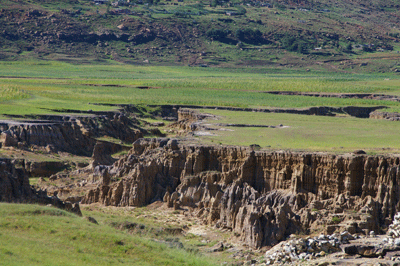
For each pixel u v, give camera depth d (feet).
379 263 314.14
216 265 334.65
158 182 542.98
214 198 485.15
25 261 263.08
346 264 317.63
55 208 356.18
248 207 426.92
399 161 449.89
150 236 397.80
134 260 300.40
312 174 476.13
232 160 529.86
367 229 397.80
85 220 349.00
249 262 355.36
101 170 590.14
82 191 556.10
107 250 304.30
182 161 552.41
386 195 437.17
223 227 447.01
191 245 393.70
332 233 390.42
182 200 513.45
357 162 459.32
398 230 367.25
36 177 643.04
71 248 295.48
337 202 441.27
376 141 634.02
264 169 503.61
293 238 383.24
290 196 467.52
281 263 341.21
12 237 289.94
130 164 572.51
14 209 330.75
